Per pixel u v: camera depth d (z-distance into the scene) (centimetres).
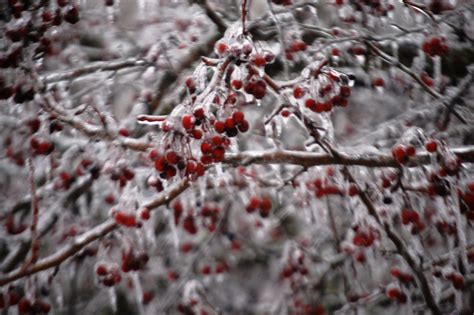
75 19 75
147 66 91
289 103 70
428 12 78
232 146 72
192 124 63
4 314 72
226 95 65
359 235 78
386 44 88
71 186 86
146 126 86
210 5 86
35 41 73
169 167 65
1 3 74
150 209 71
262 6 92
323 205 86
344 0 84
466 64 89
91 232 71
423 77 86
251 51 65
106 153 77
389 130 91
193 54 91
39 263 71
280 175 87
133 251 72
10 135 85
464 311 81
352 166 76
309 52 84
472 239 79
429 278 81
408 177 75
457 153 72
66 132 89
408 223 74
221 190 91
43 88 72
